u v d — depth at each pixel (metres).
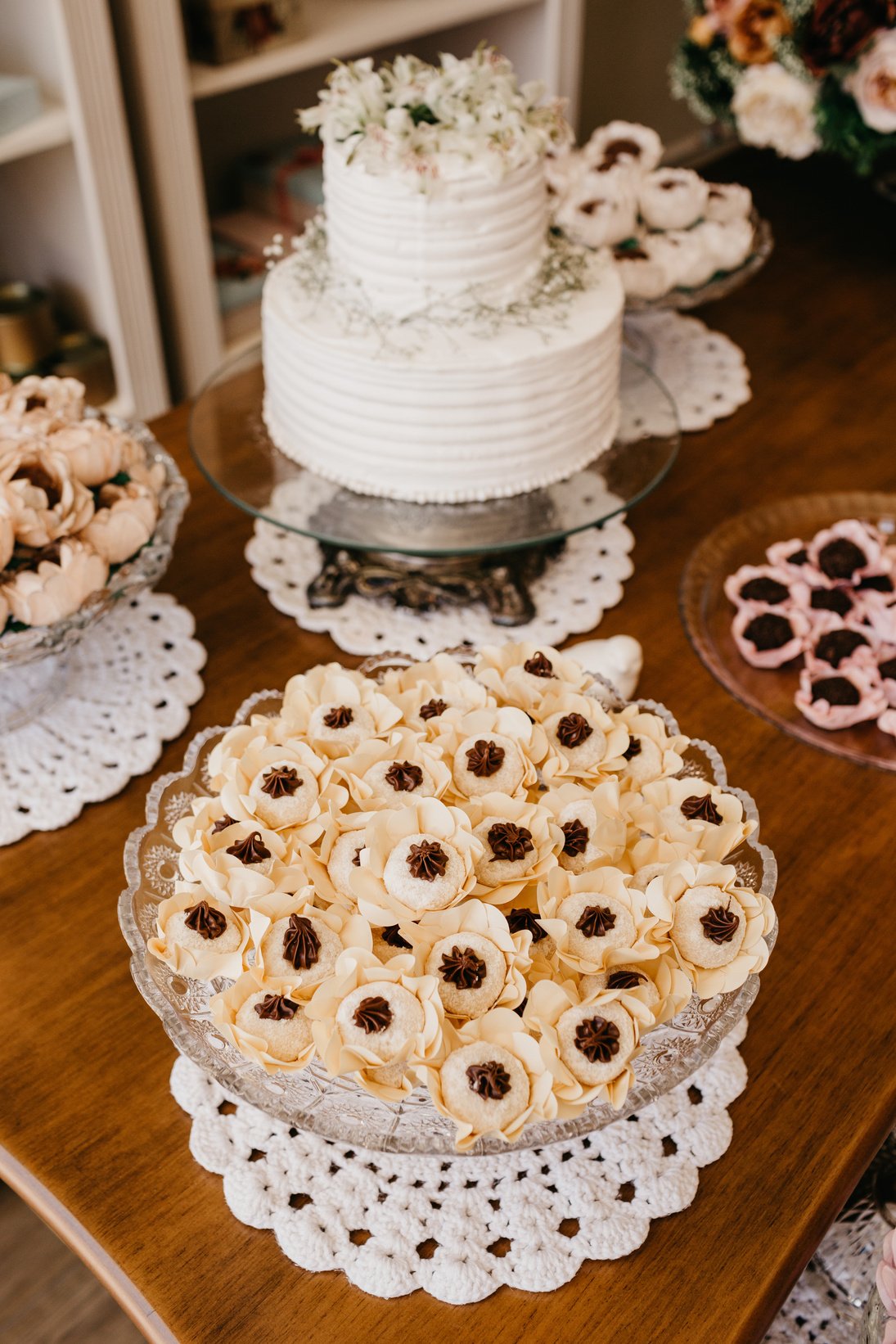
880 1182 0.88
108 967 0.82
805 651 0.98
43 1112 0.76
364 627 1.03
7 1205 1.31
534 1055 0.66
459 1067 0.66
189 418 1.16
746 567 1.04
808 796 0.92
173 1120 0.76
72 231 1.48
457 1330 0.69
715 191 1.28
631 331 1.36
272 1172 0.74
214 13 1.46
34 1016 0.80
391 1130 0.67
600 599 1.05
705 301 1.36
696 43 1.31
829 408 1.25
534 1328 0.69
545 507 1.01
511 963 0.69
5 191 1.51
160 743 0.94
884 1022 0.80
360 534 0.99
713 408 1.24
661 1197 0.72
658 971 0.70
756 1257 0.71
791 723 0.96
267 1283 0.70
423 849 0.72
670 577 1.08
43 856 0.88
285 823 0.75
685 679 0.99
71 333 1.58
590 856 0.74
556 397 0.97
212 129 1.86
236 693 0.98
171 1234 0.72
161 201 1.52
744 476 1.17
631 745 0.81
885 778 0.93
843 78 1.23
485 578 1.02
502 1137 0.65
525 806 0.75
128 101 1.45
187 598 1.06
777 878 0.80
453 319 0.97
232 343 1.74
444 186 0.92
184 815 0.81
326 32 1.60
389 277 0.97
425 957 0.70
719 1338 0.68
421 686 0.82
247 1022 0.69
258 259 1.80
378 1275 0.70
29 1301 1.22
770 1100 0.77
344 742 0.79
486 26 1.90
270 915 0.71
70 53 1.29
